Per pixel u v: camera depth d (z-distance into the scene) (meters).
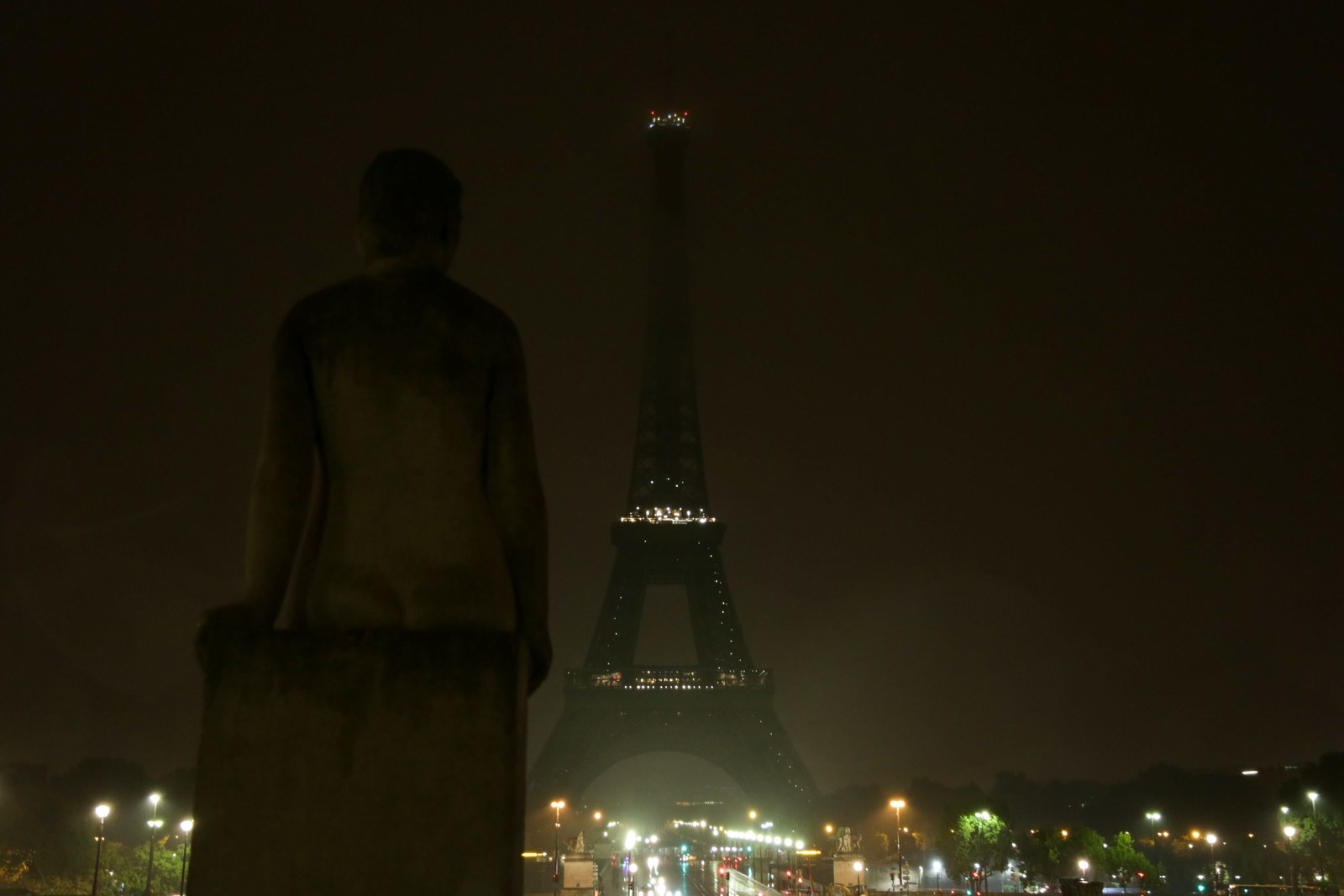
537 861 172.75
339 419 10.74
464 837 9.41
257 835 9.38
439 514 10.54
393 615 10.29
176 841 151.00
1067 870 157.12
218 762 9.48
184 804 165.75
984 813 160.62
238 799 9.44
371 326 10.83
